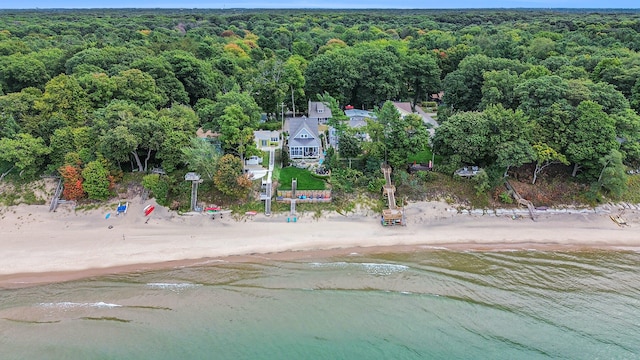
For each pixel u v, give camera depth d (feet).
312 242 160.04
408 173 190.49
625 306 126.31
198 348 112.06
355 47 344.49
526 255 152.76
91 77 215.31
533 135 179.42
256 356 109.60
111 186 178.60
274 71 247.70
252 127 208.03
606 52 274.16
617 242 160.56
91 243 157.07
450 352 111.24
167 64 254.68
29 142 177.99
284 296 131.34
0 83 240.12
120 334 116.37
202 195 178.81
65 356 109.29
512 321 120.98
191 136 185.57
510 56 310.65
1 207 173.88
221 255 152.76
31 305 127.24
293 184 181.37
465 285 135.74
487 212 175.42
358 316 123.13
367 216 173.99
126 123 177.88
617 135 182.80
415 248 157.69
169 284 136.98
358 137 204.03
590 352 110.83
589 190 179.22
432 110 285.64
